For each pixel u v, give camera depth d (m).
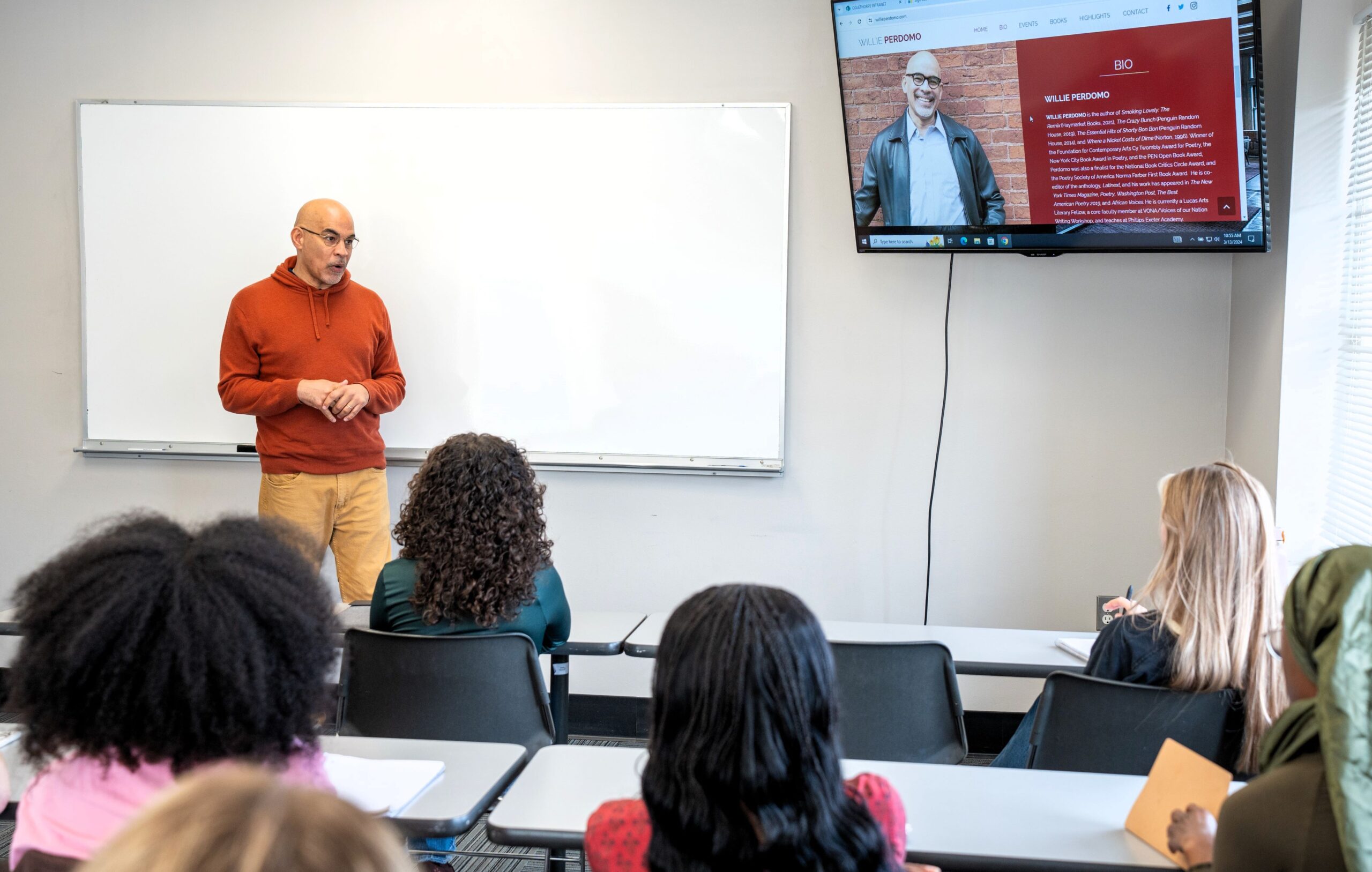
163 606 0.94
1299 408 2.85
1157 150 2.84
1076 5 2.81
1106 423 3.31
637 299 3.41
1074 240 3.00
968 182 3.04
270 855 0.46
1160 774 1.30
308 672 1.01
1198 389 3.27
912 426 3.39
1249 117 2.73
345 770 1.45
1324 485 2.85
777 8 3.32
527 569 2.00
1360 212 2.69
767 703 0.85
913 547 3.42
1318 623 1.05
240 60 3.48
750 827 0.85
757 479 3.46
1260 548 1.66
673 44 3.37
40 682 0.94
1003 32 2.90
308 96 3.47
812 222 3.37
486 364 3.47
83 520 3.64
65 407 3.62
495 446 2.02
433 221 3.45
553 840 1.30
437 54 3.44
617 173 3.39
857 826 0.87
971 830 1.33
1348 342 2.75
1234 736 1.66
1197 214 2.86
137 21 3.50
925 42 2.97
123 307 3.54
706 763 0.85
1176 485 1.75
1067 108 2.89
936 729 2.01
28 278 3.59
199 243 3.50
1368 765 0.96
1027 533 3.37
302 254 3.19
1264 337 2.98
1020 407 3.34
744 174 3.35
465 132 3.42
